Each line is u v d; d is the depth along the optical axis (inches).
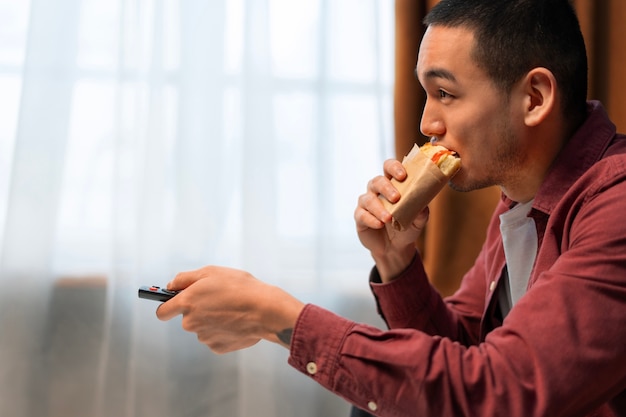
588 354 33.2
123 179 75.3
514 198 44.4
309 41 77.3
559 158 41.5
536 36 39.1
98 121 76.9
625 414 38.1
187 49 75.8
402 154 73.0
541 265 40.3
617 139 42.8
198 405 76.7
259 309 37.5
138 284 75.2
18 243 74.5
